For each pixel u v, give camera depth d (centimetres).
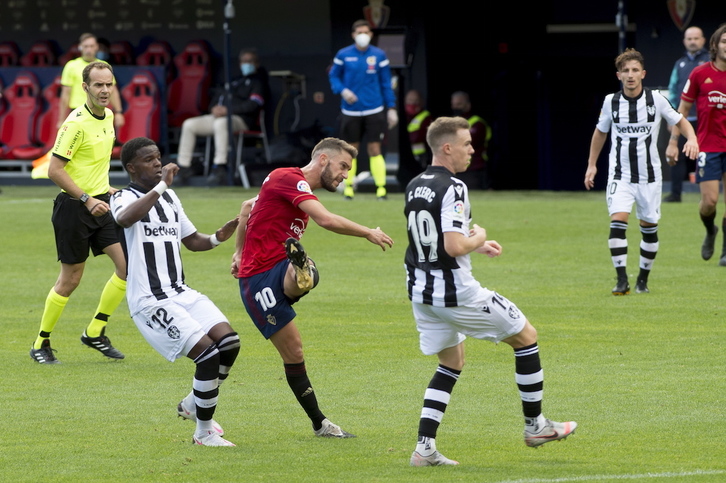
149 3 7581
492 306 1720
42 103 7175
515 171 8000
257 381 2367
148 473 1697
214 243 2045
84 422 2031
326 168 1953
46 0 7675
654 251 3291
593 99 8069
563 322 2923
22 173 7069
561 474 1655
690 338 2694
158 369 2512
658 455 1761
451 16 7594
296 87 7481
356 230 1853
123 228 1967
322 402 2169
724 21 6669
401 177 6862
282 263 1909
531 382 1750
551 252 4147
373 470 1702
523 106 7950
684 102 3619
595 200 5775
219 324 1928
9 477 1684
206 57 7400
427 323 1767
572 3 7781
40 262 4144
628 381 2280
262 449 1839
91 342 2608
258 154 6994
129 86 6994
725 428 1917
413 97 6769
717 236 4428
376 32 6538
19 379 2402
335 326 2945
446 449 1830
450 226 1689
